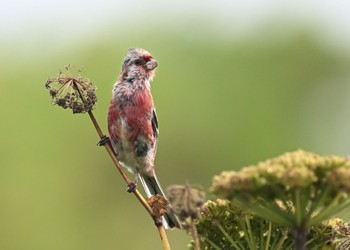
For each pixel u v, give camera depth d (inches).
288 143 804.0
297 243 166.6
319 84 850.8
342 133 836.6
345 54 862.5
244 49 810.2
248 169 166.9
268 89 810.2
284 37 834.8
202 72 778.8
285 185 165.0
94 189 702.5
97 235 689.6
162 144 745.6
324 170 164.4
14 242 685.3
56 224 689.6
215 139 763.4
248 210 179.2
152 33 769.6
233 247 204.2
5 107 712.4
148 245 671.8
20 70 721.0
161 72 759.7
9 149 705.0
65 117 713.0
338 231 198.7
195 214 177.9
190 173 754.2
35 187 698.2
